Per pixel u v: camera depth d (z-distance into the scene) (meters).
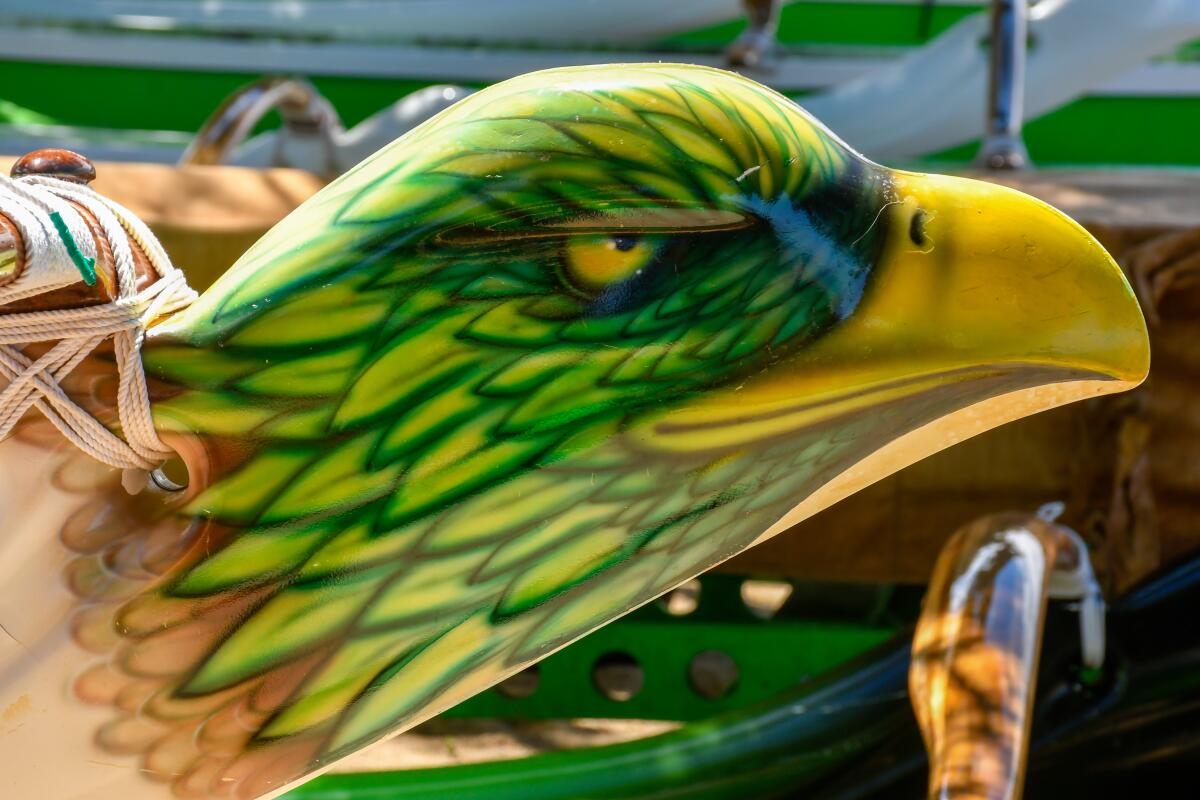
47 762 2.48
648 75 2.49
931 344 2.50
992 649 2.67
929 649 2.69
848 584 3.98
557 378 2.47
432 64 7.79
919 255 2.50
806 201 2.49
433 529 2.48
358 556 2.47
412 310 2.46
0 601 2.46
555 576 2.50
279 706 2.49
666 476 2.49
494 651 2.51
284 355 2.46
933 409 2.51
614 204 2.46
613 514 2.49
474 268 2.46
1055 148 8.66
